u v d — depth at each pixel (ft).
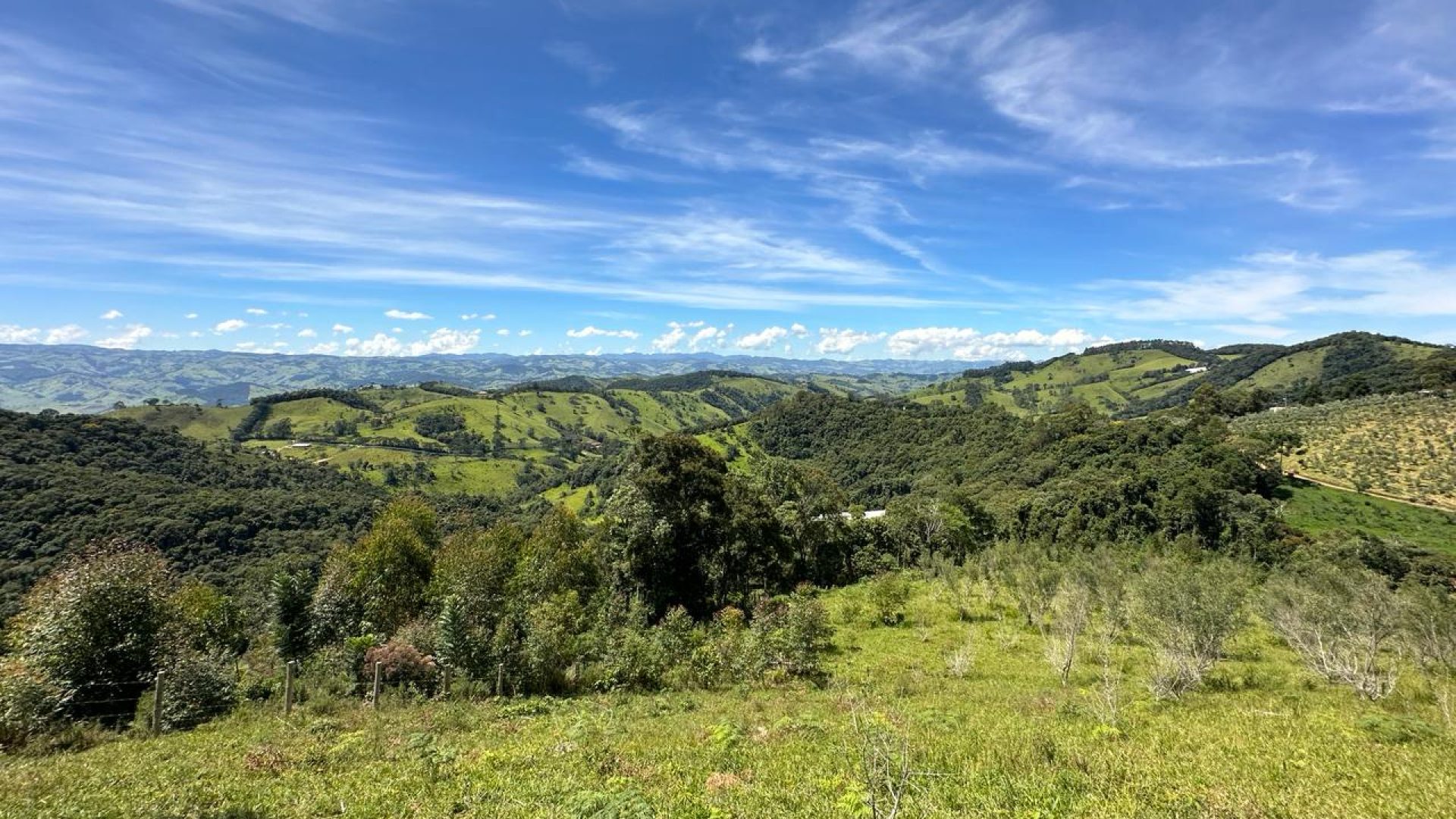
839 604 146.10
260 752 42.63
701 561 155.74
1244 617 87.20
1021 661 91.91
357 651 75.87
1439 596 73.61
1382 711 51.31
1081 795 28.63
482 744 46.39
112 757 42.19
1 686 49.55
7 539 201.46
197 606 92.32
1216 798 27.61
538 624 82.02
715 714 57.26
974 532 236.02
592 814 29.14
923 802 28.09
